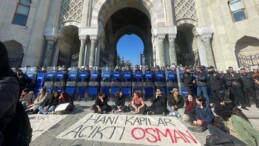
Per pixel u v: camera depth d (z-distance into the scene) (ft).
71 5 56.70
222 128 14.64
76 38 64.69
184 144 14.12
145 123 19.42
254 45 45.60
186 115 21.16
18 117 5.18
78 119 21.39
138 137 15.40
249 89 29.81
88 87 36.94
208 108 18.92
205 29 50.37
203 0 54.19
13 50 50.62
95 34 49.73
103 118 21.25
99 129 17.28
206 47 48.91
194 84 32.09
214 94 29.19
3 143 4.60
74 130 16.97
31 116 23.17
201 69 32.58
